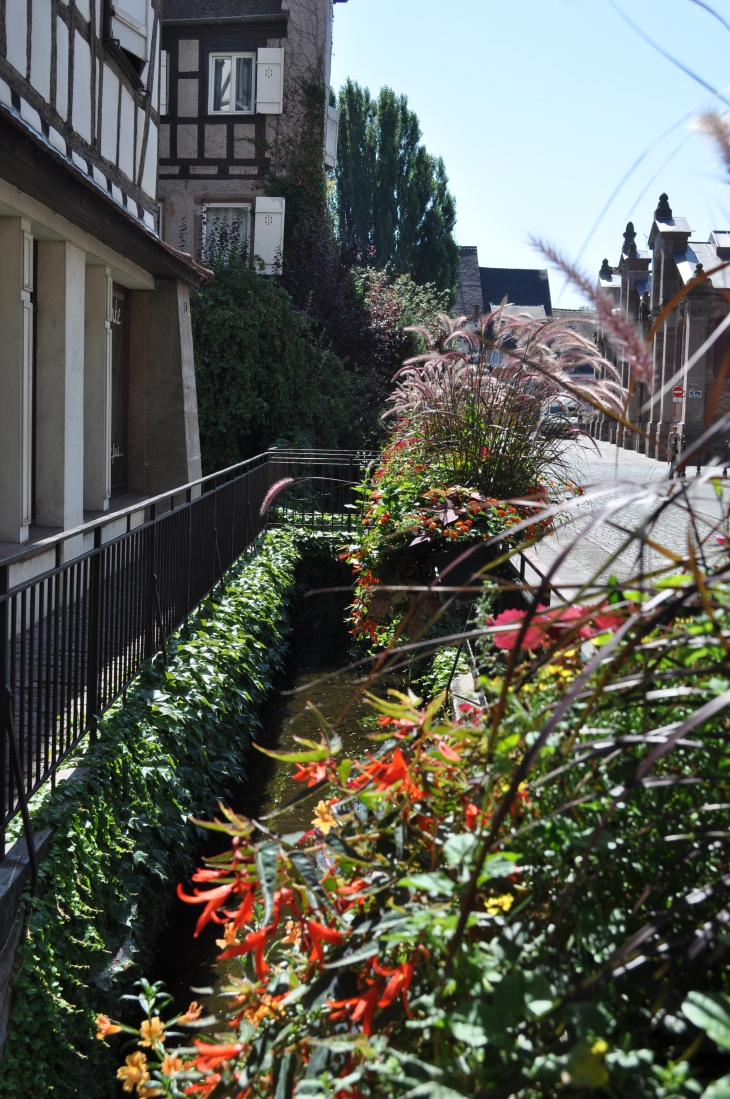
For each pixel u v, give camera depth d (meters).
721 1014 1.04
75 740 4.35
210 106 21.33
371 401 19.77
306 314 18.66
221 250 18.33
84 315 9.02
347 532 12.19
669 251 29.80
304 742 1.72
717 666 1.17
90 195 7.39
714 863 1.32
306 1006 1.40
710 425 1.18
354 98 43.94
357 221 44.22
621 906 1.37
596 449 6.51
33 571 7.73
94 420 9.98
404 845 1.55
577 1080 0.99
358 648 9.20
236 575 9.23
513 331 6.29
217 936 4.33
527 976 1.17
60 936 3.33
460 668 5.16
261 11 21.45
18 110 7.28
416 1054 1.30
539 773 1.50
